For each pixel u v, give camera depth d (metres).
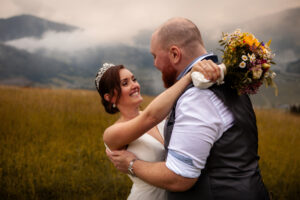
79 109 7.34
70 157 3.91
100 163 3.71
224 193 1.12
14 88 11.50
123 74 1.62
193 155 1.09
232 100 1.19
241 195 1.10
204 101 1.11
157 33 1.36
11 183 3.11
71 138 4.85
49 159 3.73
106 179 3.31
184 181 1.11
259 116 9.22
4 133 4.88
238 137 1.15
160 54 1.35
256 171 1.19
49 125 5.71
